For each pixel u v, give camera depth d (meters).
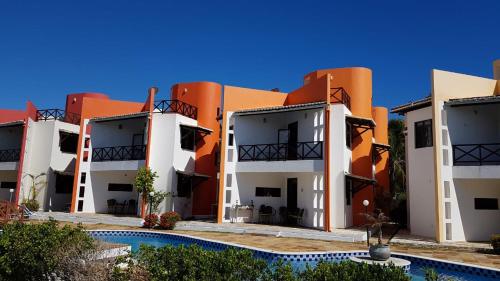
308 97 16.00
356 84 17.34
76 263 5.37
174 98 21.22
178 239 12.95
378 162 20.52
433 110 12.63
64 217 16.73
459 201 12.60
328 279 4.07
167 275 4.53
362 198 16.30
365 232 13.10
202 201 19.09
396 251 10.47
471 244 11.71
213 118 20.20
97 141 19.34
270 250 9.96
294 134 16.58
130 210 19.03
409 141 14.36
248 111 15.59
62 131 20.81
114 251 6.23
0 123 21.50
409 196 14.22
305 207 15.16
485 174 12.12
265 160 15.62
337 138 14.95
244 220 15.95
